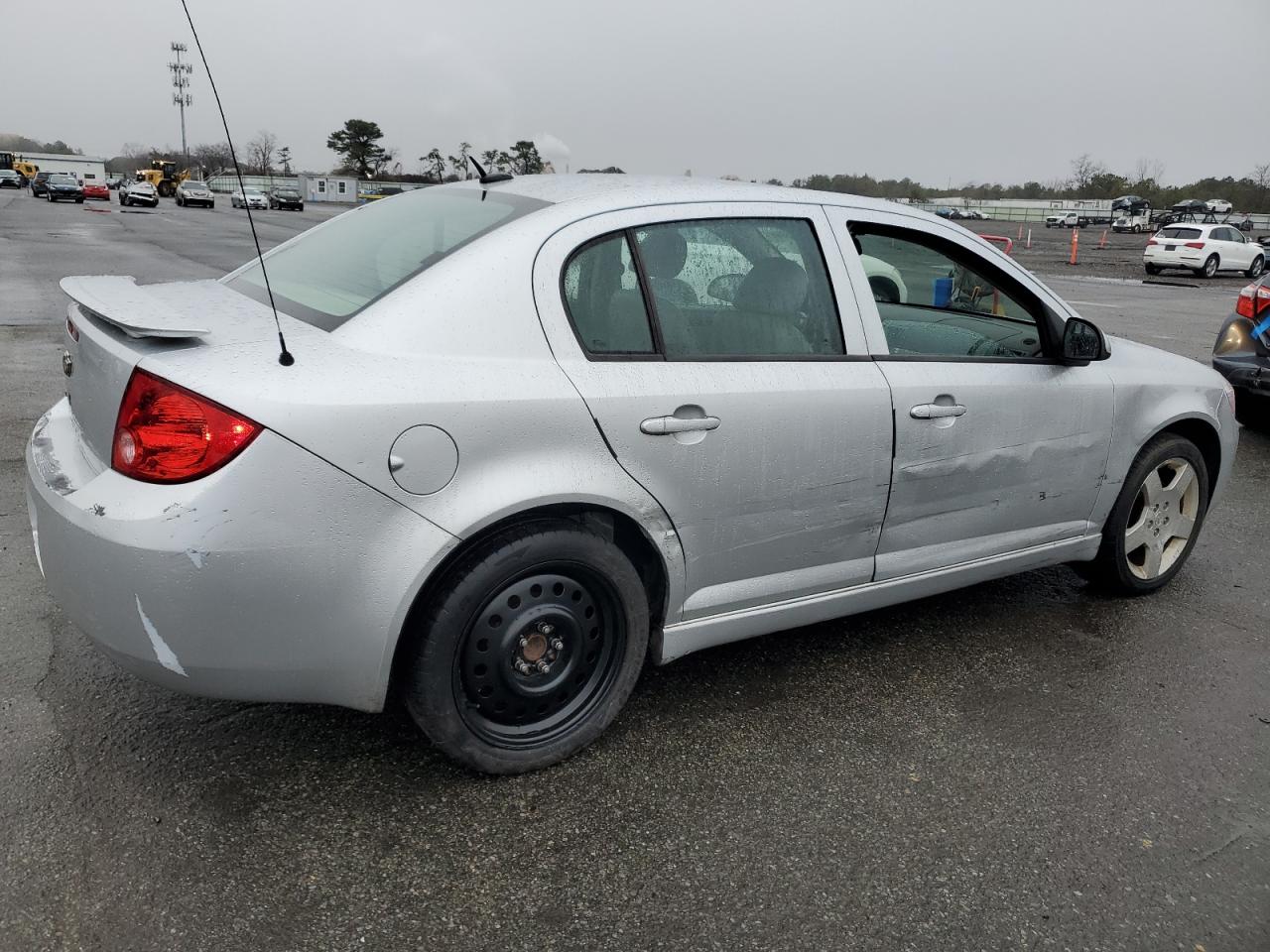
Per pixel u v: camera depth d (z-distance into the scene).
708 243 2.75
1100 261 30.97
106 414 2.23
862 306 3.02
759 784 2.63
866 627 3.66
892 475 3.04
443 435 2.25
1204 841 2.48
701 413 2.63
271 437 2.08
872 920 2.15
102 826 2.31
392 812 2.43
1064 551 3.70
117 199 59.12
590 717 2.70
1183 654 3.55
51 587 2.29
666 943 2.06
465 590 2.37
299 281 2.75
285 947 1.99
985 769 2.75
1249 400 7.23
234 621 2.13
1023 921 2.17
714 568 2.80
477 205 2.80
